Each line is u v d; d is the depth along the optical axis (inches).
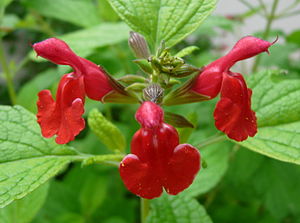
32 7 6.3
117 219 5.6
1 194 2.8
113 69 6.4
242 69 8.1
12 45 10.7
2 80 10.4
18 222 4.0
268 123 3.6
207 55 8.1
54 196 5.9
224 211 5.9
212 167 4.6
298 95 3.6
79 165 6.3
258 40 3.0
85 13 6.5
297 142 3.3
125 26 5.3
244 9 10.5
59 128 2.9
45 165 3.1
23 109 3.5
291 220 6.2
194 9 3.5
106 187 6.2
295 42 6.8
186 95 3.2
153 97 2.9
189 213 3.6
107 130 3.6
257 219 5.9
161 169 2.7
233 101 2.9
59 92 3.0
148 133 2.7
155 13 3.5
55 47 3.0
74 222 5.6
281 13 6.6
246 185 5.9
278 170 5.9
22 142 3.3
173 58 3.0
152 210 3.6
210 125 6.0
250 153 6.0
